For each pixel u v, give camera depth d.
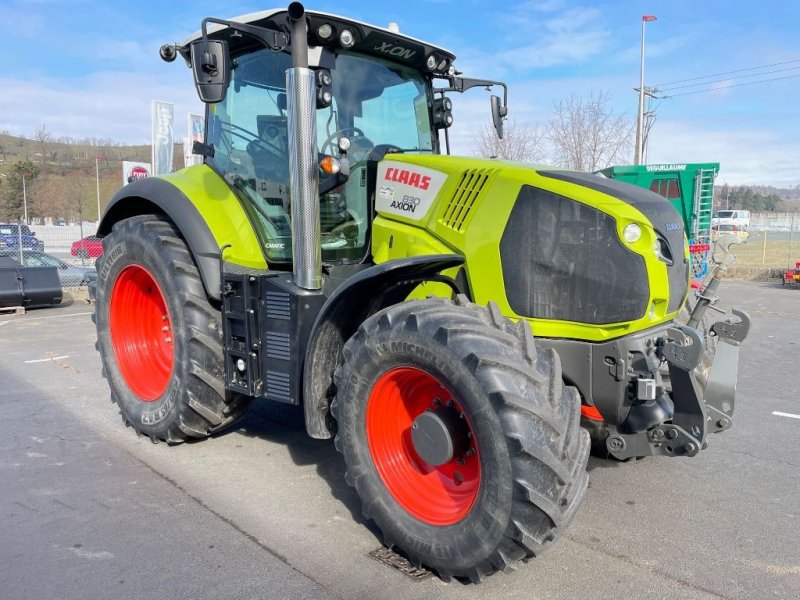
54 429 4.62
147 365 4.57
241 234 3.89
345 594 2.58
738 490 3.64
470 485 2.74
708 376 3.15
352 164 3.74
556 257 2.98
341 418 2.94
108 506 3.36
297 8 3.07
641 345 2.88
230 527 3.13
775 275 16.98
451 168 3.37
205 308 3.87
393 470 2.90
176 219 3.94
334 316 3.13
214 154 4.19
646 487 3.67
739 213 37.34
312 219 3.29
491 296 3.14
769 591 2.62
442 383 2.60
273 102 3.77
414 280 3.26
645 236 2.89
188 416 3.95
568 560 2.86
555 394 2.50
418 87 4.25
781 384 6.08
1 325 9.86
